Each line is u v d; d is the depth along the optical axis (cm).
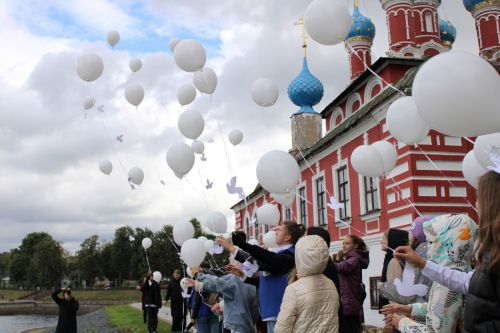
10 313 6375
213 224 808
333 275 528
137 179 1041
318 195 2042
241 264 599
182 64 747
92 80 923
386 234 585
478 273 279
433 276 344
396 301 477
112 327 2130
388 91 1385
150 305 1479
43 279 8694
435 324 366
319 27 554
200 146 940
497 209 276
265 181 613
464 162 623
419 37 1911
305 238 419
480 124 343
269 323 523
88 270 8312
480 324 273
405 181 1358
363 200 1612
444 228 381
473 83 333
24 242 10131
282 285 522
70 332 1198
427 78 348
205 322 880
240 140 1003
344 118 1989
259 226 3033
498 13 2097
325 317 398
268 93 785
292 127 2834
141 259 6775
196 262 694
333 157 1866
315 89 2773
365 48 2317
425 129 609
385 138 1462
